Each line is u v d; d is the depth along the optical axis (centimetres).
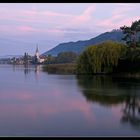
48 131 3127
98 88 7075
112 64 10869
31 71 18800
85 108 4444
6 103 4991
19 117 3806
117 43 11212
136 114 3988
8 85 8588
